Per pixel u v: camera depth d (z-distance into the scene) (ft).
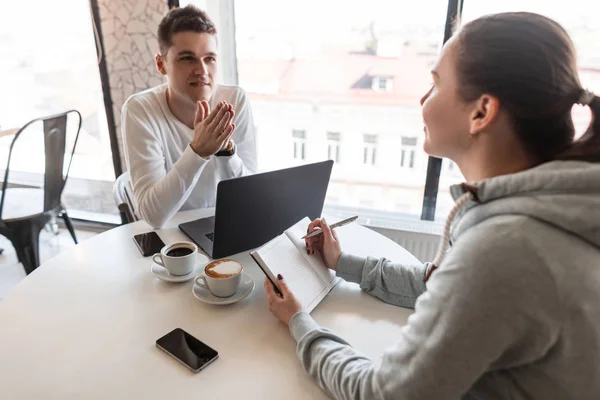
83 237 9.02
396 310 3.17
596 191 1.72
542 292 1.68
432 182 6.86
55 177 6.78
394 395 1.97
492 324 1.74
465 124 2.05
